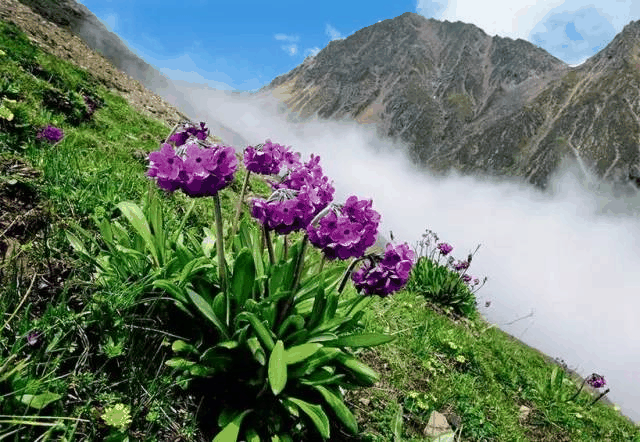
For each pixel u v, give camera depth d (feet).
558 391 21.70
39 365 7.34
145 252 10.67
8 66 25.68
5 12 42.96
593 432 20.03
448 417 14.67
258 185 28.25
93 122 27.84
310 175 9.72
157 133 34.35
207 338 9.70
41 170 12.91
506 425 16.17
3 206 10.50
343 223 8.23
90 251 10.80
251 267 9.45
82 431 7.15
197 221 16.98
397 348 17.15
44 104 24.67
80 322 8.36
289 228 8.72
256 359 8.76
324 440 10.00
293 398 9.05
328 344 9.45
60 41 46.68
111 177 15.60
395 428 11.96
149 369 8.77
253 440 8.47
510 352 26.86
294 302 10.40
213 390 9.57
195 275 9.87
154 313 9.73
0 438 6.02
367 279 9.68
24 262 9.36
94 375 7.78
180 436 8.27
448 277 30.32
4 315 7.81
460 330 24.56
